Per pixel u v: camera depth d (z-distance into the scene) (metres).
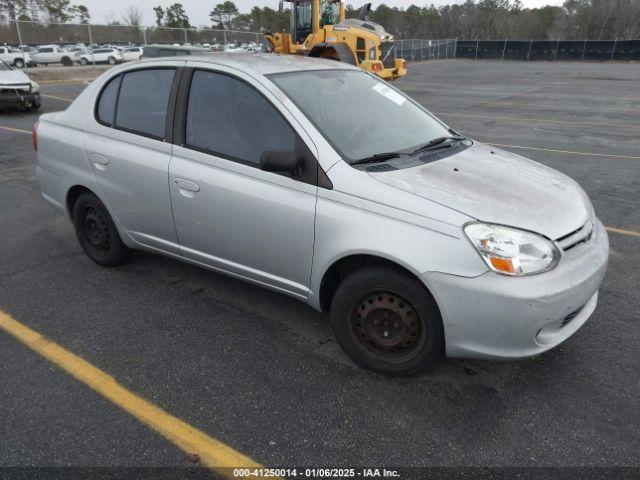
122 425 2.52
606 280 4.01
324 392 2.74
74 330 3.35
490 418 2.54
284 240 2.98
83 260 4.44
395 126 3.45
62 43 25.89
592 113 14.09
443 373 2.89
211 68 3.35
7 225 5.29
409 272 2.62
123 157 3.67
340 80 3.55
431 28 91.19
